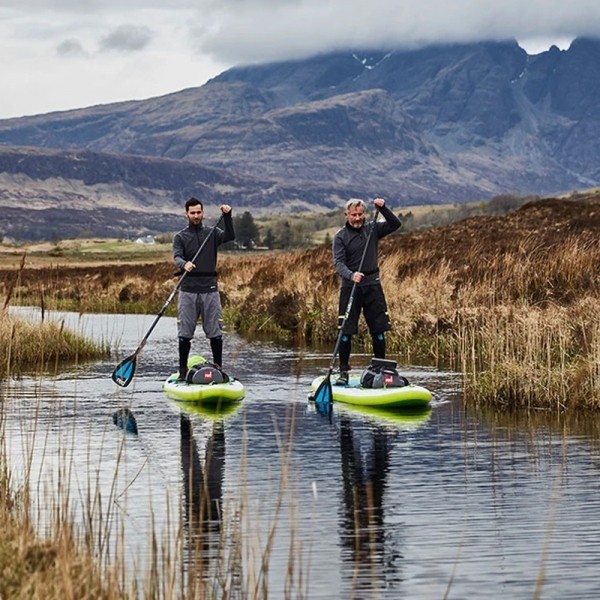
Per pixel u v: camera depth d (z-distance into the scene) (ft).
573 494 46.57
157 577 31.22
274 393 80.28
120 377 80.48
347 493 47.34
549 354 71.36
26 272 300.40
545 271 109.29
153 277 232.53
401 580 35.45
